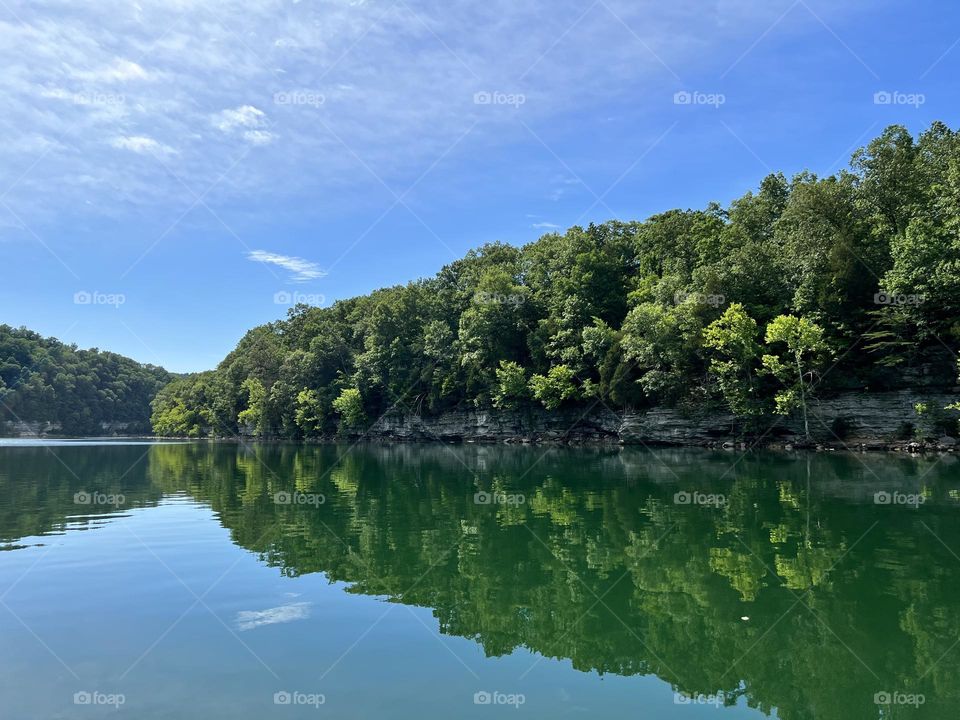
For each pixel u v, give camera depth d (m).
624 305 78.62
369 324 111.19
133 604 14.69
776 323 52.34
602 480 38.31
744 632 12.83
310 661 11.42
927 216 48.69
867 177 55.72
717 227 75.38
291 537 22.39
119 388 195.50
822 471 38.94
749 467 42.66
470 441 89.62
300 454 74.38
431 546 20.81
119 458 67.50
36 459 64.44
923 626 13.00
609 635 12.74
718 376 57.94
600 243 89.56
